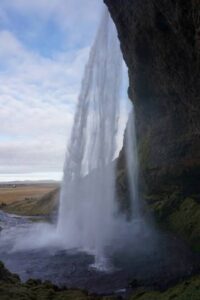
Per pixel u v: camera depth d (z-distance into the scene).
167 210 37.66
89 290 20.23
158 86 31.02
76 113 43.03
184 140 34.03
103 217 40.69
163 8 20.38
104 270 24.06
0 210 77.19
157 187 39.19
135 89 34.19
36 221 52.47
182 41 21.17
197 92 23.92
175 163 35.62
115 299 17.62
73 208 41.62
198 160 33.34
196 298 14.62
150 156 38.94
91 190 42.03
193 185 36.12
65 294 17.48
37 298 16.16
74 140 43.59
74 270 24.44
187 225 32.41
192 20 18.42
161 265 24.25
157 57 26.70
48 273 24.09
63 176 43.91
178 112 31.73
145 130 41.12
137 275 22.47
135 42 27.73
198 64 21.06
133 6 24.42
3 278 18.20
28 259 28.06
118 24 29.48
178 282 20.27
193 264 23.80
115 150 42.97
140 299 17.30
